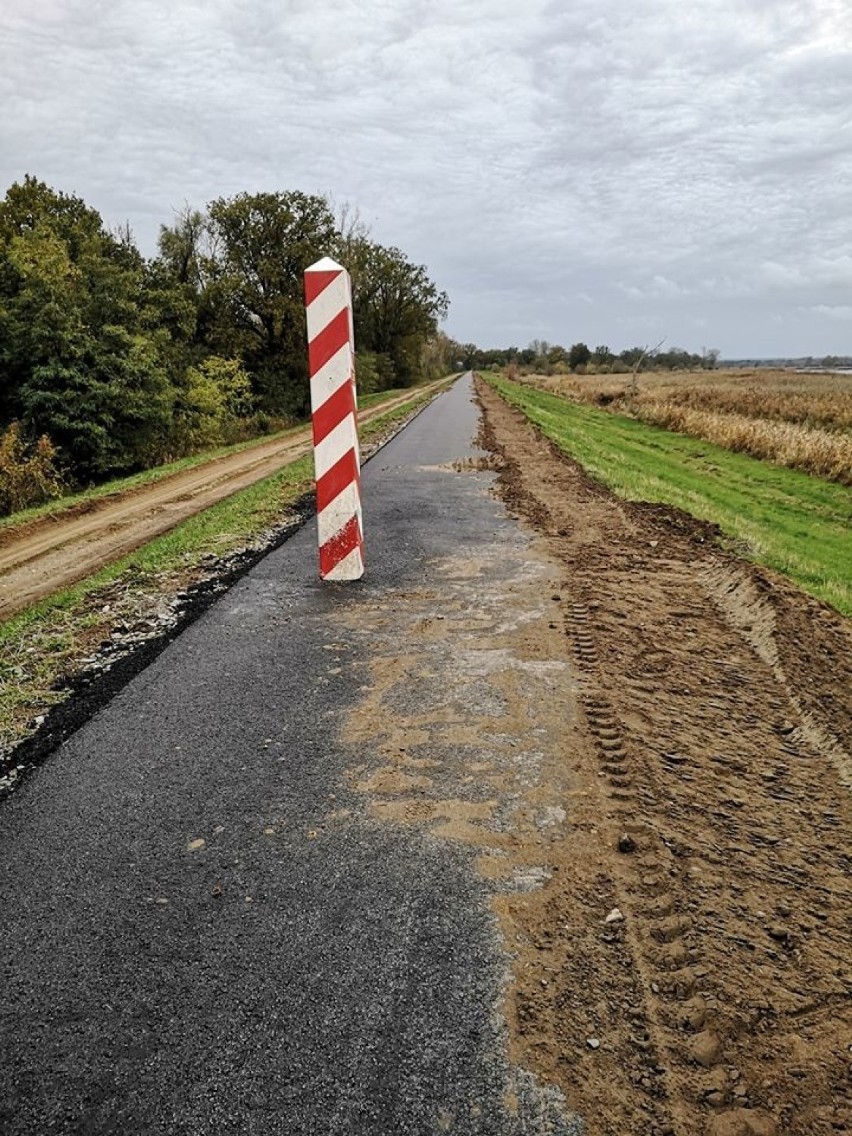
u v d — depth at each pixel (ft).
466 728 12.45
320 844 9.48
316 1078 6.22
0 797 10.83
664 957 7.50
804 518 46.42
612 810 10.06
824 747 12.30
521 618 17.90
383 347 248.32
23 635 18.56
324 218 131.75
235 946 7.78
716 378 241.96
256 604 19.67
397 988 7.16
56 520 43.60
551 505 33.42
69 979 7.39
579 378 266.16
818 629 18.53
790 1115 5.85
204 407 91.25
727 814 10.18
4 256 70.44
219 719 13.08
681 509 34.81
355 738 12.22
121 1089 6.18
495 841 9.45
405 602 19.39
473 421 86.17
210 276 129.49
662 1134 5.69
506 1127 5.75
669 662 15.67
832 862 9.25
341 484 21.01
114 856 9.37
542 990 7.09
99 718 13.29
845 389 162.91
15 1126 5.87
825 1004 6.95
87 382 66.28
